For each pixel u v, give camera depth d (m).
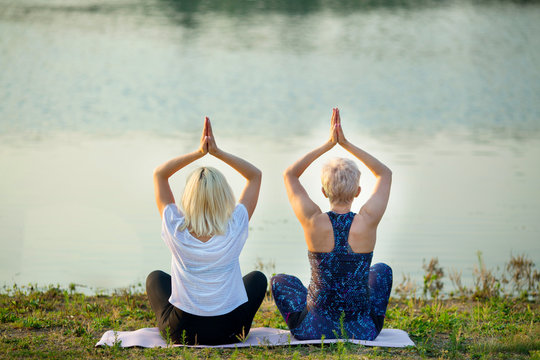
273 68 38.16
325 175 4.80
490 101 28.70
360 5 68.19
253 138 21.00
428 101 28.95
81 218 11.67
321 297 4.83
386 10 64.12
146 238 10.59
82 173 15.43
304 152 18.41
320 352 4.65
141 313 6.08
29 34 48.09
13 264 9.00
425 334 5.32
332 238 4.76
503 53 42.47
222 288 4.75
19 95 29.22
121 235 10.67
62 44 44.78
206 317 4.76
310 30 52.56
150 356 4.59
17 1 66.31
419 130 22.61
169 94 30.77
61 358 4.58
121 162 16.91
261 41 47.66
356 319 4.87
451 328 5.54
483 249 10.00
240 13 62.31
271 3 70.00
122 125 23.39
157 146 19.53
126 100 28.95
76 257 9.47
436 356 4.73
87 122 23.75
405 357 4.62
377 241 10.54
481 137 21.08
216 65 39.06
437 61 39.97
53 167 16.03
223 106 28.02
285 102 29.00
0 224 11.14
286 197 13.48
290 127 23.42
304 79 34.88
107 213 12.07
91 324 5.56
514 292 7.95
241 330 4.91
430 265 8.51
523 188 14.11
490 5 66.38
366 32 51.59
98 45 45.16
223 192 4.74
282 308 5.04
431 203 12.96
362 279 4.80
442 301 7.33
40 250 9.77
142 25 54.28
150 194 13.57
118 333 5.10
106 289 7.89
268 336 5.07
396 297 7.66
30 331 5.37
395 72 36.78
